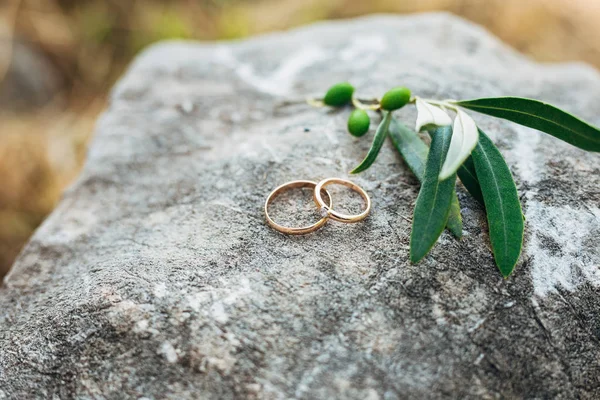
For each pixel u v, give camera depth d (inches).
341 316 6.7
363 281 7.0
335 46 12.1
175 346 6.6
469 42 12.0
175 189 9.2
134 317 6.8
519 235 7.0
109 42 18.7
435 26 12.5
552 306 6.9
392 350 6.4
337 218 7.6
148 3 19.3
